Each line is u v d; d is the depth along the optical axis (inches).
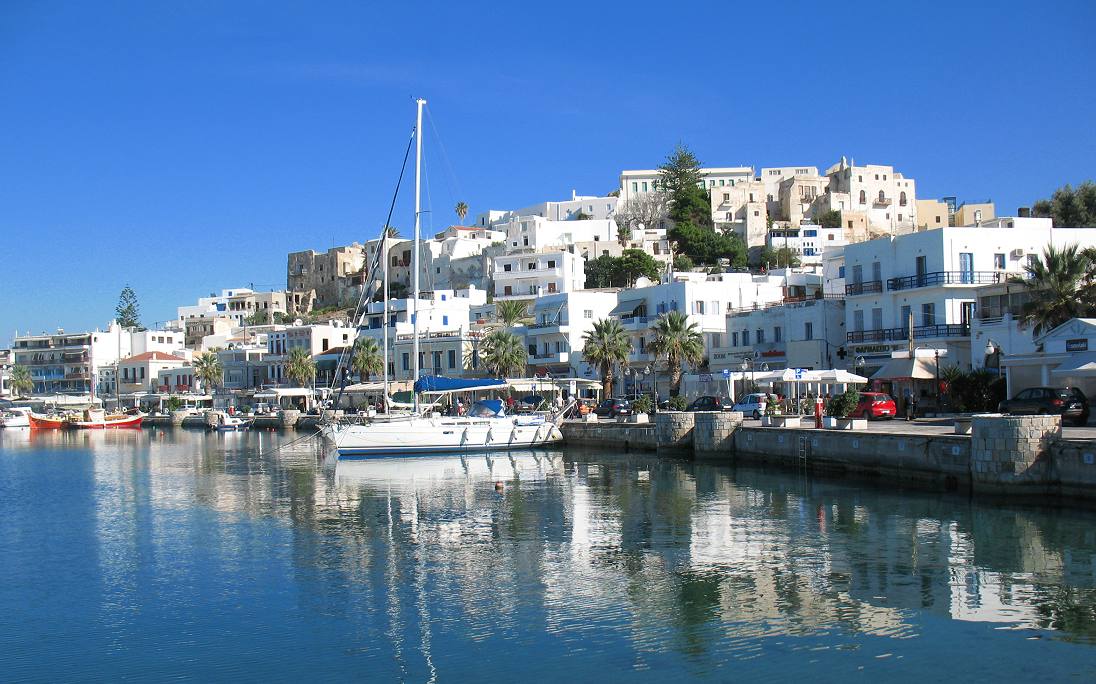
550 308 4065.0
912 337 2623.0
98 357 6988.2
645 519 1384.1
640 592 986.1
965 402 2311.8
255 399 5275.6
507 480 1895.9
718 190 7313.0
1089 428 1681.8
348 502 1641.2
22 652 860.6
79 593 1048.8
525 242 6387.8
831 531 1251.2
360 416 2559.1
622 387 3747.5
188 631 908.0
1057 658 779.4
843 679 746.2
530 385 2719.0
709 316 3631.9
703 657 797.2
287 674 792.9
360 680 774.5
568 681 757.9
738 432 2085.4
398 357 4475.9
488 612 935.0
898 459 1606.8
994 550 1105.4
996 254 2842.0
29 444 3698.3
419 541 1273.4
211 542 1312.7
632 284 5290.4
